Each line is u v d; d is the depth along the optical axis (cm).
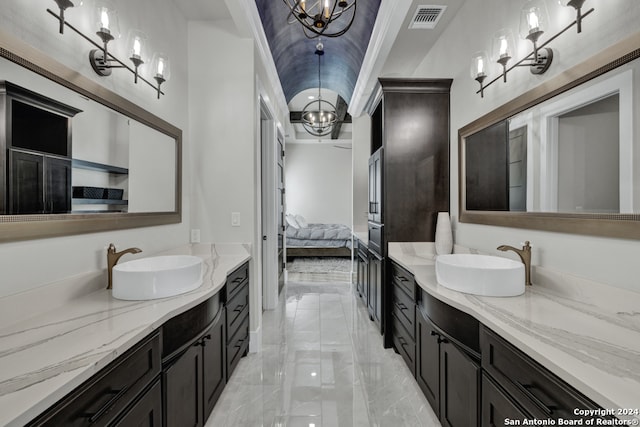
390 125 270
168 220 220
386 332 273
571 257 139
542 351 91
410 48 299
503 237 189
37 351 90
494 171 197
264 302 374
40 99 121
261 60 296
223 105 258
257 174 271
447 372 156
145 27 197
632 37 109
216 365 181
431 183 271
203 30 258
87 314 122
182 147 246
